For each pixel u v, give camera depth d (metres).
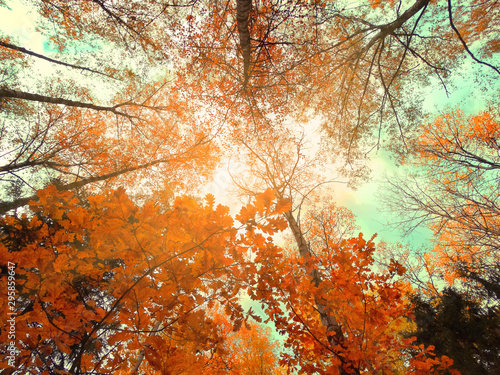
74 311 1.70
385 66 7.84
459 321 5.34
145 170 9.18
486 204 7.26
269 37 5.84
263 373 11.12
